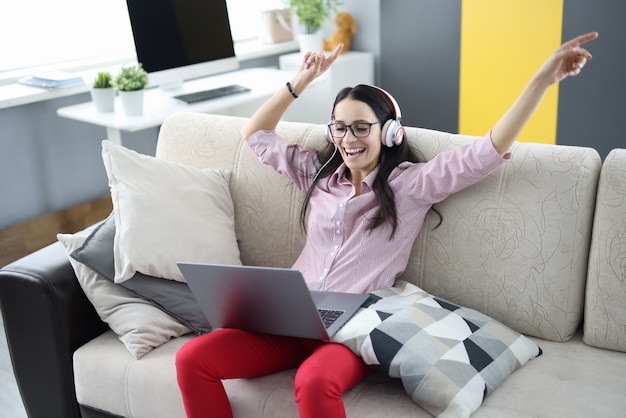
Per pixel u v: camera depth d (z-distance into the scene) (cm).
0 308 191
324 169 202
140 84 301
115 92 340
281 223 212
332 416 153
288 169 206
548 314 178
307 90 408
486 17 380
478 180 181
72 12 355
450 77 403
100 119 298
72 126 340
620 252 170
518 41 374
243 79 367
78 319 192
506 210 182
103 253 191
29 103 323
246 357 169
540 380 164
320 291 187
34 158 330
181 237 198
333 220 192
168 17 328
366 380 169
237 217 219
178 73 334
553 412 152
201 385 164
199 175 213
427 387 153
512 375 166
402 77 422
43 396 197
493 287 184
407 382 156
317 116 411
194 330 191
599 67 355
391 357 158
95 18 364
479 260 185
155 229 195
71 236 195
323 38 435
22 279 186
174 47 331
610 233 171
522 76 378
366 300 177
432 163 186
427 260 192
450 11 391
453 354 159
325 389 153
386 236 188
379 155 193
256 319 169
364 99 187
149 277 193
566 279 176
